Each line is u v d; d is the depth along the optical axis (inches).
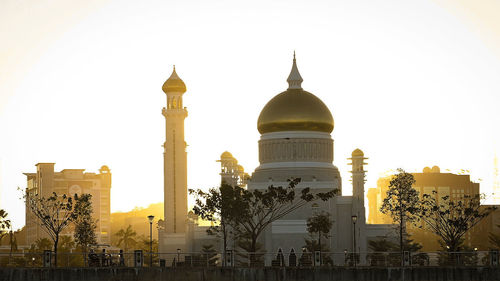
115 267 4702.3
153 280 4734.3
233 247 7509.8
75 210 6525.6
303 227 7465.6
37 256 7741.1
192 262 5506.9
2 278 4596.5
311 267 4798.2
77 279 4645.7
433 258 7244.1
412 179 6678.2
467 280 4724.4
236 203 6097.4
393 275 4749.0
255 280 4800.7
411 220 6742.1
